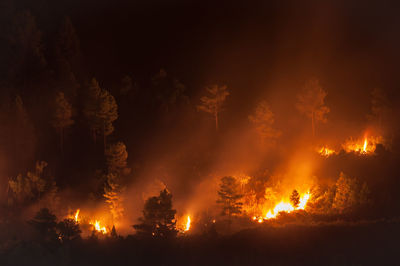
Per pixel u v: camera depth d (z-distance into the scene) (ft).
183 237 80.84
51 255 65.92
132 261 62.69
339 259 57.06
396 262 55.47
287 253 62.39
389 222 75.61
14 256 65.67
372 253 59.21
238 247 67.41
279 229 77.30
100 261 63.41
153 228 82.48
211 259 61.98
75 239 75.82
